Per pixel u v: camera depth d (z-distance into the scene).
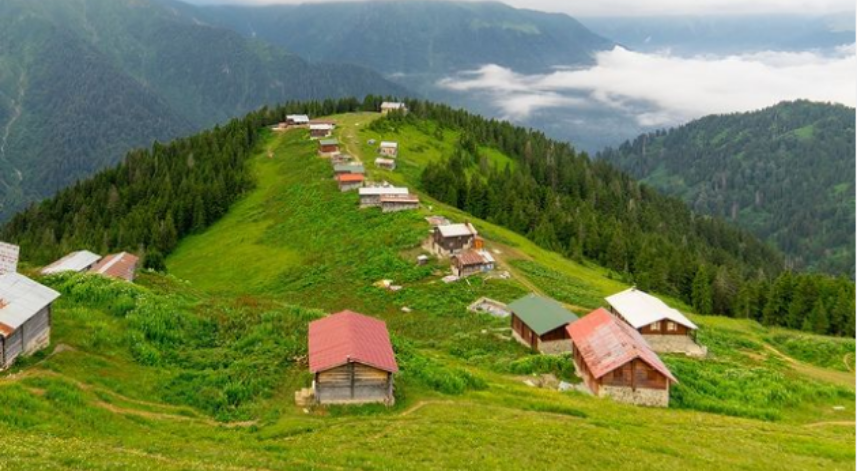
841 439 48.94
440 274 108.31
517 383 57.97
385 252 118.38
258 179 186.75
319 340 49.38
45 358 45.00
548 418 46.34
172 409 42.31
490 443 39.75
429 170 173.00
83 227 168.75
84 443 34.31
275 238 141.12
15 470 28.36
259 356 51.06
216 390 45.03
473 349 74.19
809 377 73.38
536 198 186.62
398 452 37.44
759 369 68.75
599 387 55.03
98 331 50.28
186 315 56.62
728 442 44.88
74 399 39.91
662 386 54.72
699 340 86.06
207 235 157.75
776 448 44.72
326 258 123.44
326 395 45.31
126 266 85.19
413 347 64.69
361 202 144.12
